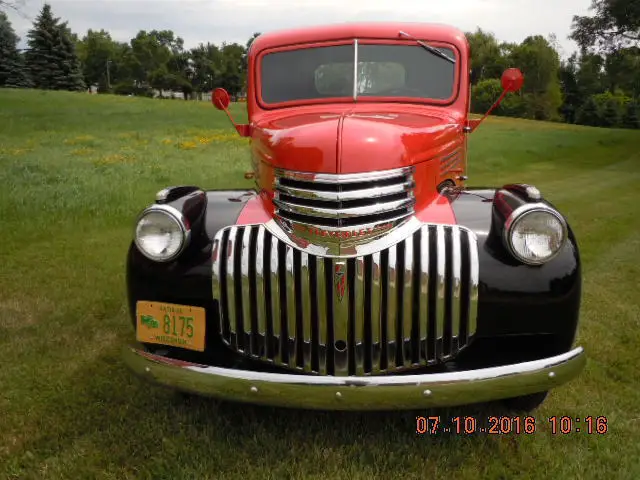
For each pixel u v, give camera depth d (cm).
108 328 430
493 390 236
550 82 6481
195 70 9738
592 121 6178
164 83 9569
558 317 255
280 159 274
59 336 414
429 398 233
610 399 321
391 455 265
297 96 391
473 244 258
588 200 1040
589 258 619
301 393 235
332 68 386
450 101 378
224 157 1496
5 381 347
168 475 256
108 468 263
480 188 317
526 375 239
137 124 2547
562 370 244
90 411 313
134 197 920
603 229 768
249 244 263
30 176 1080
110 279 542
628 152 2166
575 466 260
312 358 256
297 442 280
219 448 274
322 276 250
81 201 866
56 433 293
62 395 330
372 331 251
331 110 370
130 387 338
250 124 386
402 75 383
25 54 6969
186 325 265
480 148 2053
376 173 258
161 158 1455
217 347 275
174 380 252
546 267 256
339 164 255
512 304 254
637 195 1102
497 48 6381
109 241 688
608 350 382
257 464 263
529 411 308
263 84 398
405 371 258
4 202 831
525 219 251
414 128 297
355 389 232
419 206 281
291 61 394
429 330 256
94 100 4047
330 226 251
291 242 258
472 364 263
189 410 308
